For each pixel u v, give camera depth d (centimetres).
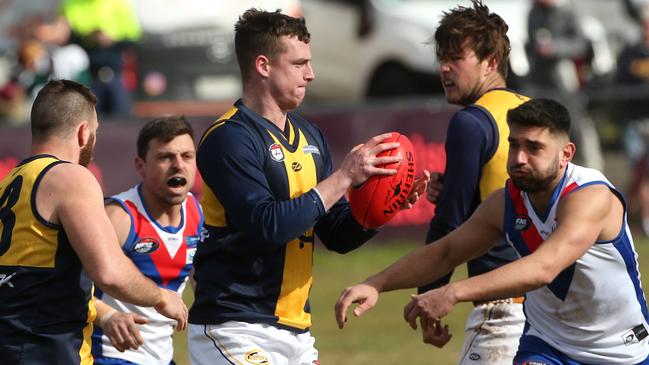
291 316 1941
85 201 1736
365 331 3606
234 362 1891
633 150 5222
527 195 1830
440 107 4884
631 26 6650
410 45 6194
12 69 5781
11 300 1752
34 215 1745
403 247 4897
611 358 1861
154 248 2242
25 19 6262
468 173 2073
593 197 1761
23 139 4512
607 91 5275
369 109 4884
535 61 5766
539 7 5778
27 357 1748
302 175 1923
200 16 6103
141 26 5988
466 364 2117
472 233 1891
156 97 5966
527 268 1712
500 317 2089
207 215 1925
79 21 5525
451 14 2172
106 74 5438
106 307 1984
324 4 6556
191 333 1950
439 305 1714
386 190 1900
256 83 1927
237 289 1905
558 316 1862
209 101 5991
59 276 1756
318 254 4969
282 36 1908
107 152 4584
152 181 2227
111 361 2183
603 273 1806
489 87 2173
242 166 1853
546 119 1748
